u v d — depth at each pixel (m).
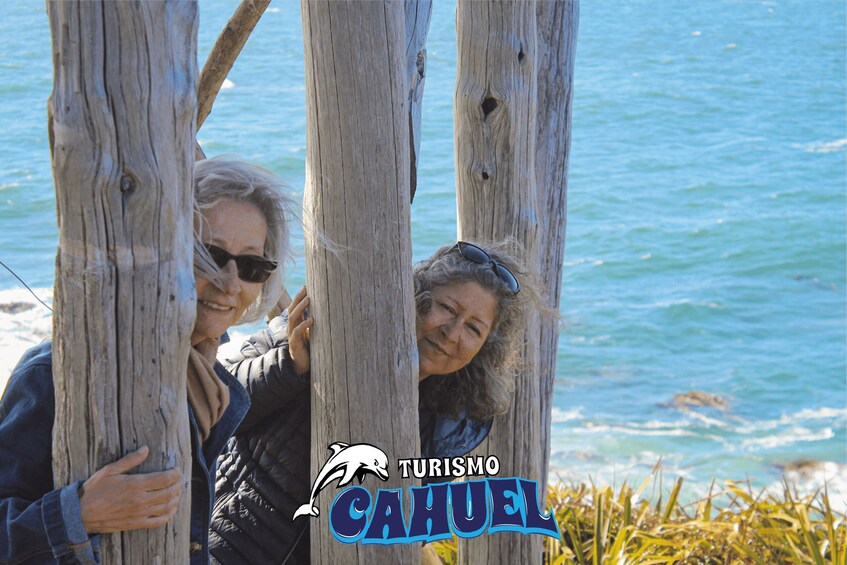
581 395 16.31
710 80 43.03
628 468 13.83
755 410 15.91
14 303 16.38
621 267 22.91
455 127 2.89
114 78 1.49
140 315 1.60
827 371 17.45
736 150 33.16
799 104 39.34
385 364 2.26
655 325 19.48
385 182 2.20
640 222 25.84
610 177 29.97
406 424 2.31
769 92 41.22
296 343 2.30
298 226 2.00
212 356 1.95
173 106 1.55
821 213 26.52
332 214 2.21
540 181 3.29
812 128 36.06
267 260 1.85
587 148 33.34
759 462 14.12
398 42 2.19
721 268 22.86
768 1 63.50
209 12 49.41
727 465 14.04
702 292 21.28
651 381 16.97
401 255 2.25
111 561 1.68
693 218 26.25
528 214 2.88
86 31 1.46
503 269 2.45
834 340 18.92
